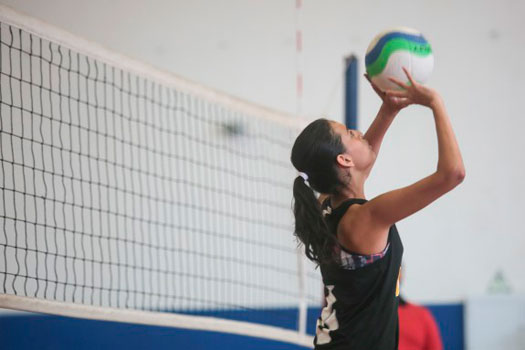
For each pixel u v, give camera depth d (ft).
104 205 25.54
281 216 28.04
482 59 32.09
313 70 29.53
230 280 27.35
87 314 14.94
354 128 20.36
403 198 9.18
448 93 31.63
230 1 28.50
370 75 11.43
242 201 27.68
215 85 28.14
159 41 27.40
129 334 25.54
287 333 18.95
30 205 24.09
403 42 11.00
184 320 16.70
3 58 23.89
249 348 26.91
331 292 10.40
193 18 27.91
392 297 10.05
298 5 29.04
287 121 20.56
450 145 9.14
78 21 26.22
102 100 25.58
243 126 27.73
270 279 27.71
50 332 24.39
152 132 26.37
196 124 25.81
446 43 31.65
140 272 26.13
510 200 32.19
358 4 30.37
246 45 28.63
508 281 31.89
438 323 30.32
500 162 32.17
